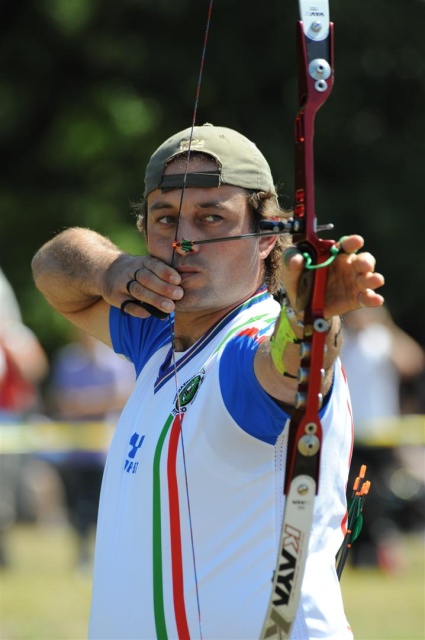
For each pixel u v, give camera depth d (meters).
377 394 24.89
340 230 43.38
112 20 44.16
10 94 44.00
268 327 7.45
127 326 9.47
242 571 7.37
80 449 25.58
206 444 7.42
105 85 44.34
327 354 6.48
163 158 8.24
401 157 44.59
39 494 30.86
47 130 44.41
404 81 44.66
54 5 43.31
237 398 7.20
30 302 42.00
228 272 8.02
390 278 43.66
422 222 43.72
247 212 8.16
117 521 8.07
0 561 24.45
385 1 42.75
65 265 9.77
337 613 7.57
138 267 8.59
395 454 24.58
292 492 6.59
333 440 7.57
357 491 8.35
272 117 43.72
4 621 18.77
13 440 24.98
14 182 44.06
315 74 6.68
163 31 44.41
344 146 44.66
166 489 7.61
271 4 43.34
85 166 43.50
